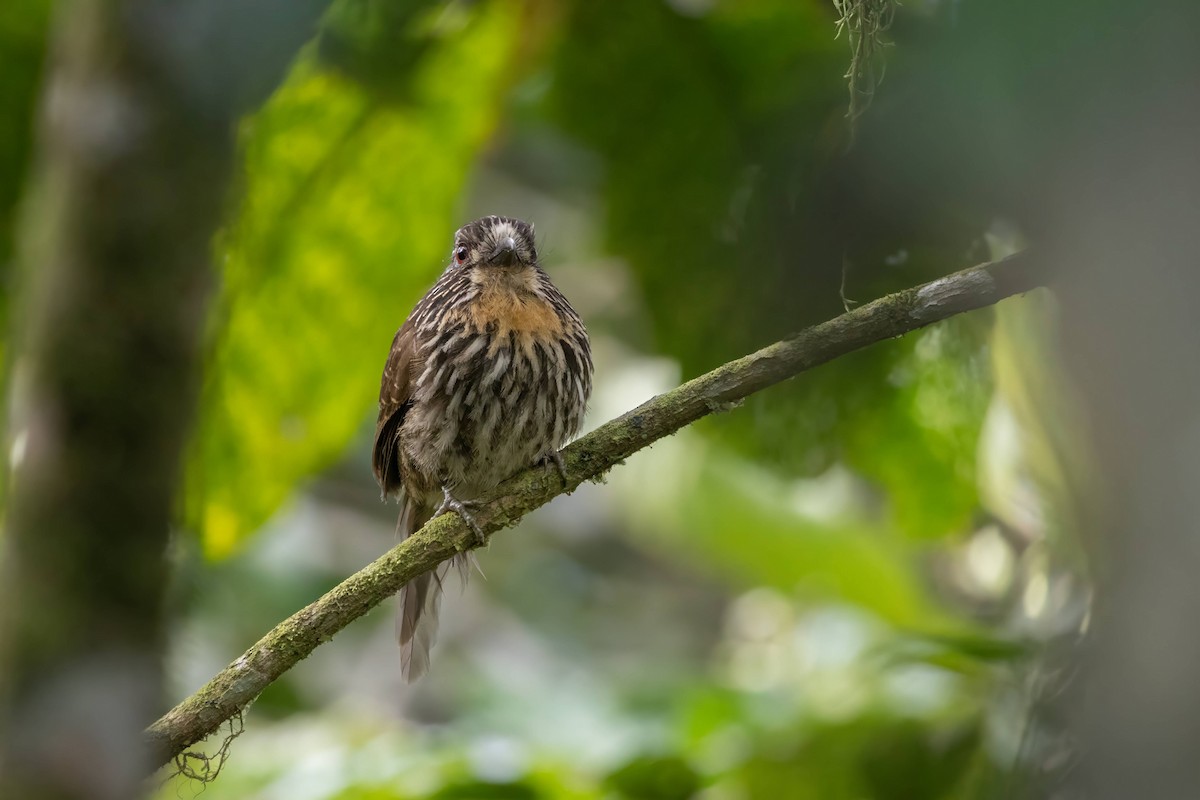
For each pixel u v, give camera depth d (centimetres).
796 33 833
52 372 467
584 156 1105
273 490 948
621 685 1135
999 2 397
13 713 442
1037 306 666
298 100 827
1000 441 885
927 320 535
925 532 973
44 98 532
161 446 472
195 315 480
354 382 940
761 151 820
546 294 873
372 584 597
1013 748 731
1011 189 457
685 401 596
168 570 474
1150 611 334
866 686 888
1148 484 339
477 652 1418
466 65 849
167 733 554
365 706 1300
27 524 460
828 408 920
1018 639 800
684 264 902
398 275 916
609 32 862
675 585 1619
